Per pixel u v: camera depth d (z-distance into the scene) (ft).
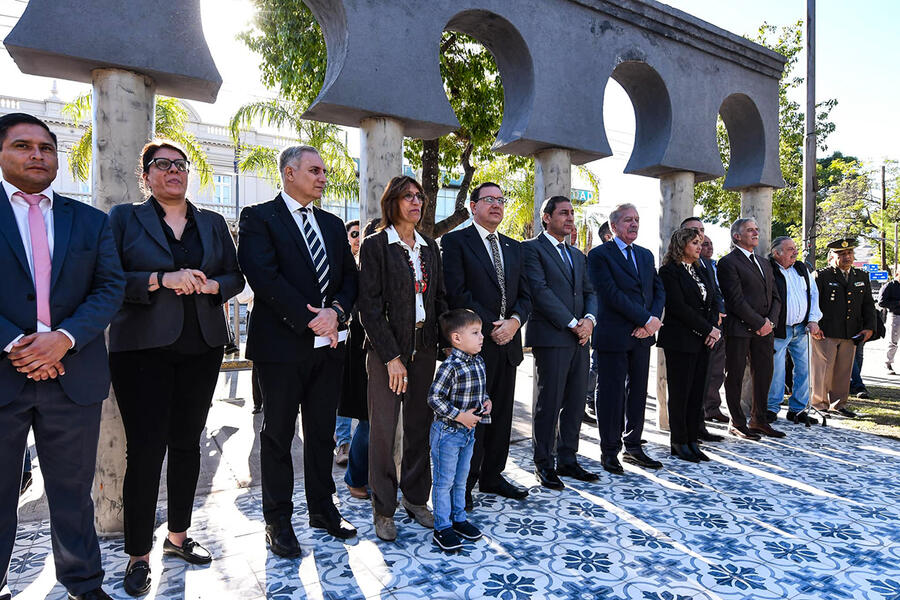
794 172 40.47
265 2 21.49
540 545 9.03
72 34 8.23
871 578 8.13
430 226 24.64
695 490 11.60
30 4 8.04
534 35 12.88
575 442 12.43
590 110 13.92
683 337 13.46
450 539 8.76
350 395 10.29
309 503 9.32
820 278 19.01
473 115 23.75
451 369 8.87
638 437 13.30
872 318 18.58
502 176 32.76
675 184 16.62
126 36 8.61
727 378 15.79
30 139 6.48
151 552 8.61
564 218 11.91
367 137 11.10
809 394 17.69
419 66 11.17
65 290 6.72
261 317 8.64
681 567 8.38
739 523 9.99
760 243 18.88
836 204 72.08
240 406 18.81
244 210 8.70
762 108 18.16
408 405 9.60
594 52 14.02
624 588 7.75
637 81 16.08
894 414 18.76
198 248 8.21
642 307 12.50
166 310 7.67
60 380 6.63
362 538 9.18
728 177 19.33
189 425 8.21
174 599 7.32
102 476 9.14
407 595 7.48
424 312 9.46
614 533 9.52
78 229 6.97
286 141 64.23
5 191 6.61
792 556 8.77
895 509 10.69
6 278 6.36
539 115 12.97
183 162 7.99
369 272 9.02
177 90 9.84
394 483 9.27
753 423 16.12
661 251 17.03
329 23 11.14
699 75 16.42
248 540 9.09
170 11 8.98
